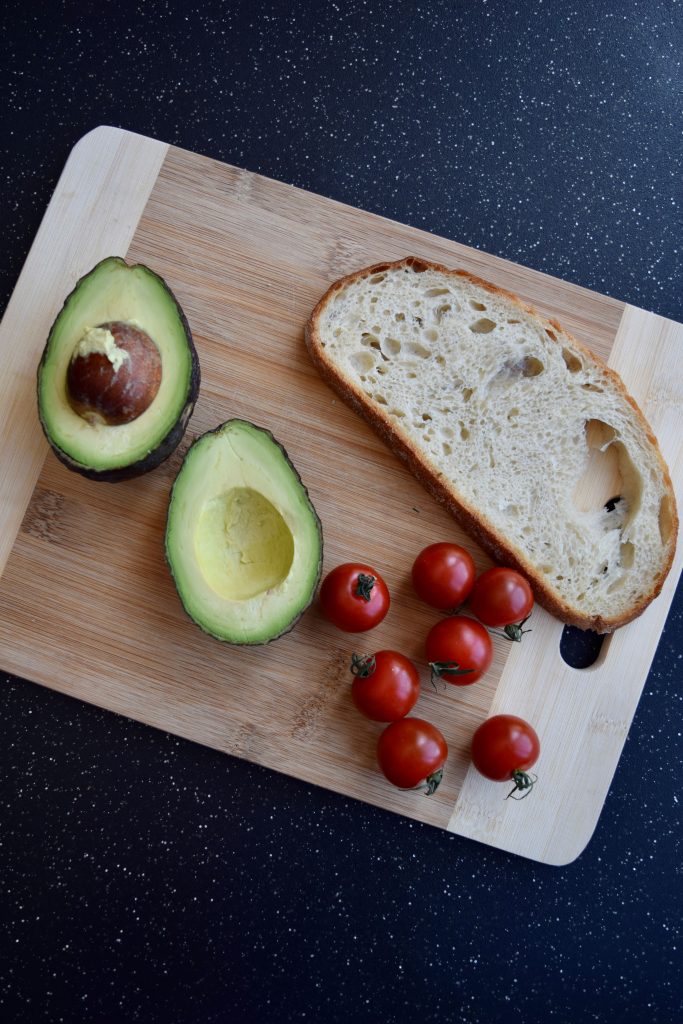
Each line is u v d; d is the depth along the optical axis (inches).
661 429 22.9
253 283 22.6
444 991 22.9
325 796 22.8
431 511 22.7
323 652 22.2
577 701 22.4
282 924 22.7
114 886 22.6
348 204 23.6
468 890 23.0
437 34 24.2
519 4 24.4
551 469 22.3
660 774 23.4
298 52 23.9
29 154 23.2
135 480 22.2
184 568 20.3
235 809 22.7
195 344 22.4
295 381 22.5
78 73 23.5
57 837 22.5
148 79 23.6
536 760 21.8
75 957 22.5
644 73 24.5
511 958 23.0
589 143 24.3
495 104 24.2
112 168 22.4
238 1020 22.6
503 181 24.0
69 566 22.1
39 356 22.1
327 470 22.5
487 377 22.2
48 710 22.6
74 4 23.6
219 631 20.3
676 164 24.4
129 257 22.4
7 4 23.5
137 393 20.1
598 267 24.0
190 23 23.8
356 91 23.9
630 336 22.9
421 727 21.4
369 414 22.1
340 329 22.2
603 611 22.3
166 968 22.6
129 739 22.6
